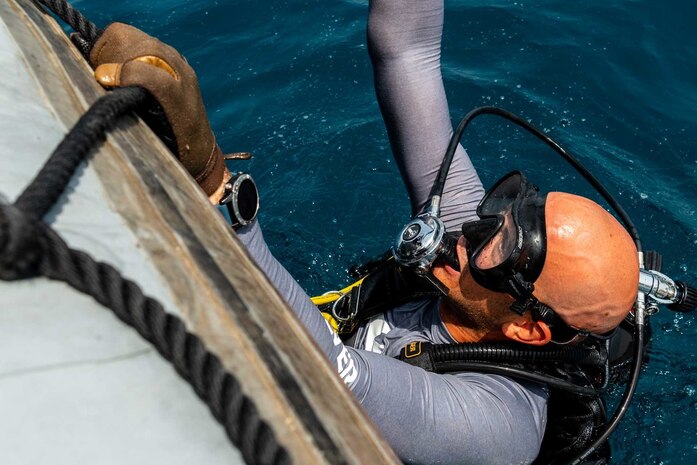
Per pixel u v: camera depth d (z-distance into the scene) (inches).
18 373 29.0
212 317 33.9
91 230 35.1
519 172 71.9
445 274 72.6
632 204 123.7
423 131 79.0
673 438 91.8
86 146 37.8
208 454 28.9
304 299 62.9
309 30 154.4
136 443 28.5
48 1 57.0
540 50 150.9
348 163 126.8
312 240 115.7
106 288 30.9
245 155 63.7
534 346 71.8
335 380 36.0
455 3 161.8
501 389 71.2
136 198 38.3
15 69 45.0
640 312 75.4
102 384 29.6
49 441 27.6
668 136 137.5
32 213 31.1
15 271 30.8
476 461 67.3
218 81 143.4
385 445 34.4
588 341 73.7
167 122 50.8
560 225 66.2
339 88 141.3
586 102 141.5
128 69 48.6
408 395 64.5
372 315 82.7
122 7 159.6
